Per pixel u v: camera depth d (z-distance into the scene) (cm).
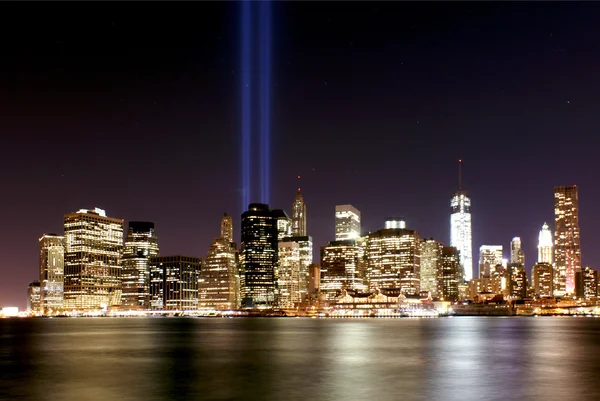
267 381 9650
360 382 9500
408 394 8306
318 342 19512
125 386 9125
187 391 8619
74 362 12700
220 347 17200
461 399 7906
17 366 11919
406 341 19862
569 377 10019
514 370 11025
